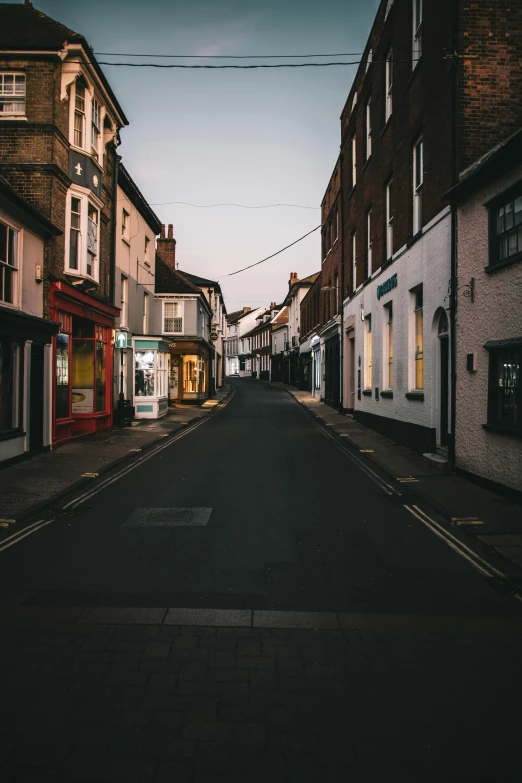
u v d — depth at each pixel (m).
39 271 12.05
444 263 10.28
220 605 4.55
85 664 3.61
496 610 4.50
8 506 7.65
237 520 7.10
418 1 12.52
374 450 12.82
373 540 6.31
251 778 2.60
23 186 12.45
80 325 16.20
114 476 10.14
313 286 35.31
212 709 3.12
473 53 9.49
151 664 3.61
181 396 30.23
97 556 5.75
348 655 3.76
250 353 79.19
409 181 12.80
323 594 4.79
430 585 5.01
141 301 22.92
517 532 6.46
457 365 9.66
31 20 13.90
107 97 15.53
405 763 2.70
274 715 3.08
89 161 14.41
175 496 8.45
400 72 13.52
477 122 9.49
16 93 12.62
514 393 7.90
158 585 4.97
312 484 9.31
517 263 7.71
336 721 3.03
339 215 24.30
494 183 8.34
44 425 12.38
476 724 3.01
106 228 16.92
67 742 2.83
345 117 22.42
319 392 32.44
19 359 11.22
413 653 3.80
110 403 17.66
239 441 15.05
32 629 4.11
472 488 8.62
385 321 15.54
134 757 2.73
